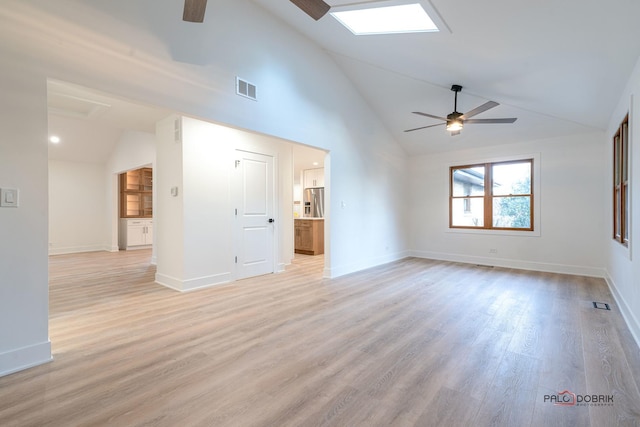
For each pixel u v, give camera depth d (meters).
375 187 5.78
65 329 2.70
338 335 2.59
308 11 2.06
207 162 4.16
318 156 7.23
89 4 2.31
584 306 3.36
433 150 6.43
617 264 3.64
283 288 4.11
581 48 2.62
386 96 5.15
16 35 2.00
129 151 6.99
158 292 3.90
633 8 2.02
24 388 1.80
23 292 2.02
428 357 2.21
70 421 1.52
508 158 5.61
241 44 3.41
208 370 2.02
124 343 2.43
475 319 2.97
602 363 2.11
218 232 4.29
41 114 2.08
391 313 3.14
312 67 4.36
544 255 5.27
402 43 3.37
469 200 6.16
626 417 1.55
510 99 4.13
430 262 6.12
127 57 2.52
